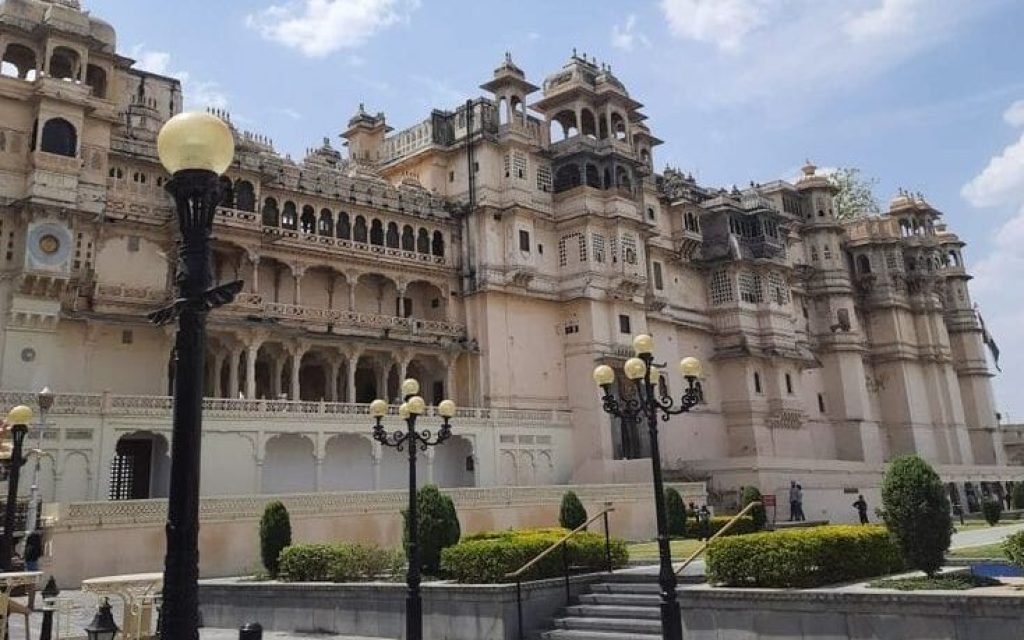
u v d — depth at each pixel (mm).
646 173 71625
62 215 40812
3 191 39938
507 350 58250
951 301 101312
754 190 79312
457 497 40000
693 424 68938
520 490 42688
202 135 9234
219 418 41219
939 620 14008
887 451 88062
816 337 85062
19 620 21875
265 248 50500
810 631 15414
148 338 45094
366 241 55969
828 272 85812
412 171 64375
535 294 60219
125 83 49875
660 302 66438
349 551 23406
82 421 36969
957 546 27641
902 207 95500
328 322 51500
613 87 66125
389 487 48594
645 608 18703
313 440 44719
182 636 8047
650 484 49469
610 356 60469
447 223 60500
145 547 30641
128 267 45031
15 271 39969
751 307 74688
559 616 19812
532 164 62812
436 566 23609
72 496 36094
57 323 41000
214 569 31938
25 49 41906
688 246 72562
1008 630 13312
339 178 55219
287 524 26953
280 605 22844
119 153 44875
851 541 17391
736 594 16422
